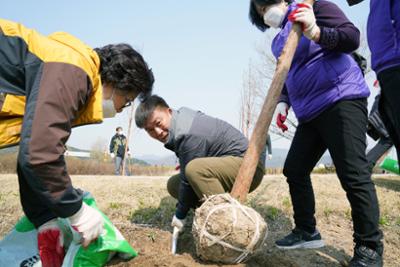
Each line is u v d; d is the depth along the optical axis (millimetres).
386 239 3562
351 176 2615
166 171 18938
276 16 2945
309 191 3117
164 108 3078
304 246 3148
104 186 5219
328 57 2766
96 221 2049
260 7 2998
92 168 16250
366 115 2764
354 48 2699
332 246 3322
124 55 2057
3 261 2457
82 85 1792
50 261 2418
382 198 4855
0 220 3807
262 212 3957
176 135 3018
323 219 3996
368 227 2588
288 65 2623
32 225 2594
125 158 12766
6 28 1862
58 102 1699
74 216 1955
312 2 2723
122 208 4227
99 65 2010
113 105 2150
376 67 2359
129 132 14188
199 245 2518
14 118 1922
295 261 2953
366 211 2580
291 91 3004
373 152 5172
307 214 3125
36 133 1664
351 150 2625
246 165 2600
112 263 2660
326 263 2984
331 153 2754
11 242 2541
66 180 1823
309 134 3004
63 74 1735
